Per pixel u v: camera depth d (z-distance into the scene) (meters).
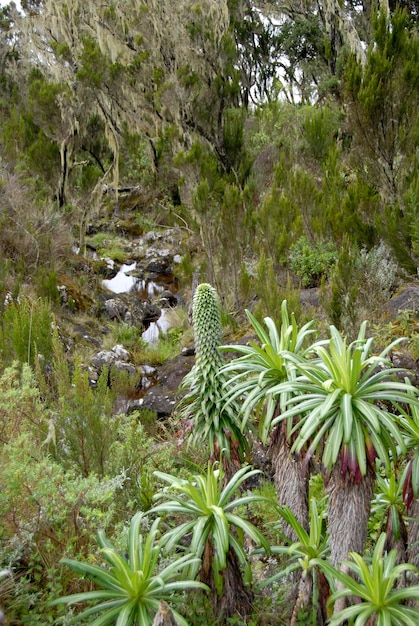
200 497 2.01
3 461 2.53
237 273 8.66
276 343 2.51
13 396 3.06
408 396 1.92
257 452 4.30
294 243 8.30
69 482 2.57
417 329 5.60
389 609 1.68
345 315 5.89
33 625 1.95
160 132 13.69
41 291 8.34
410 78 6.96
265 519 3.52
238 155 13.27
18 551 2.10
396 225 6.46
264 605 2.23
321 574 2.07
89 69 12.83
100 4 15.48
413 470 2.05
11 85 20.42
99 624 1.66
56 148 12.44
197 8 14.23
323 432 1.85
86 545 2.43
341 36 16.78
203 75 14.28
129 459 3.50
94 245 13.44
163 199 15.03
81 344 7.88
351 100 7.47
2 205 9.64
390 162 7.43
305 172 9.75
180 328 9.05
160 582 1.68
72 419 3.46
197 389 3.10
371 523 2.91
